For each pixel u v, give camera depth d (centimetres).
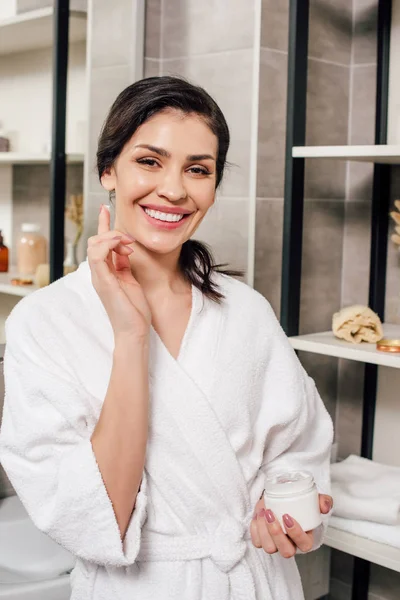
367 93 205
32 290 180
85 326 103
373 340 179
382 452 209
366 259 210
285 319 180
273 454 119
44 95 183
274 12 186
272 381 117
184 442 103
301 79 174
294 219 177
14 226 179
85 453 92
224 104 194
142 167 99
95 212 196
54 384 96
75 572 108
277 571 112
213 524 105
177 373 104
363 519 169
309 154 171
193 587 102
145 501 97
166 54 209
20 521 156
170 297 110
